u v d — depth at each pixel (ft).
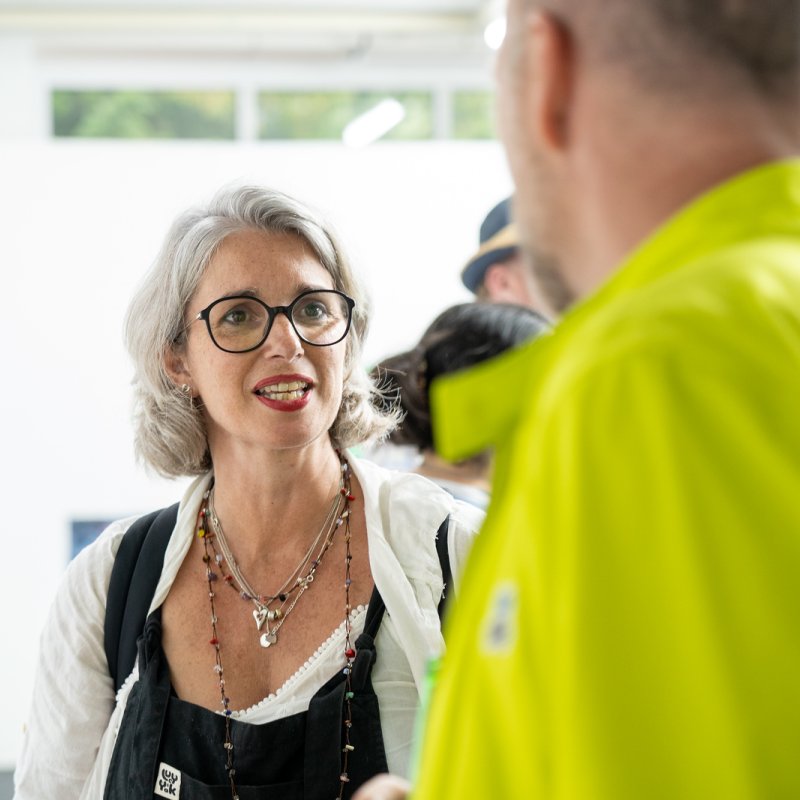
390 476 5.80
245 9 21.18
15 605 14.48
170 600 5.58
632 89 1.97
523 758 1.67
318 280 5.56
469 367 6.82
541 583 1.67
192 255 5.53
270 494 5.56
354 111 22.89
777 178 1.93
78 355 14.51
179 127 22.39
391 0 21.11
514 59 2.21
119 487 14.60
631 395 1.63
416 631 5.18
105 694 5.56
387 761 5.07
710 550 1.56
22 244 14.40
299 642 5.40
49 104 21.99
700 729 1.53
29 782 5.62
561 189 2.13
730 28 1.92
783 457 1.61
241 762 5.10
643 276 1.93
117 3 20.83
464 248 14.93
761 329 1.71
